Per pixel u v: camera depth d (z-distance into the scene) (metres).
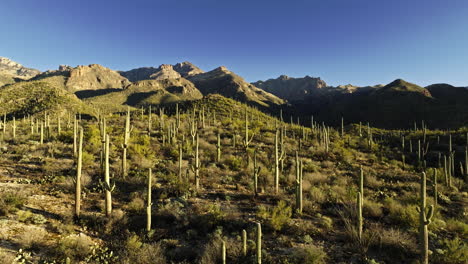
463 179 18.75
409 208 9.73
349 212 10.11
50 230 7.68
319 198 11.85
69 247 6.76
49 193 10.43
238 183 14.62
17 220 7.74
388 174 18.48
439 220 9.61
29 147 18.78
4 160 14.80
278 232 8.68
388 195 13.58
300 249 7.27
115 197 11.12
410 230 8.57
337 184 14.66
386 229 8.81
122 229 8.40
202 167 16.66
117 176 13.34
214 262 6.60
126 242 7.38
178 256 7.14
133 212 9.66
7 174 12.32
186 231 8.63
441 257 7.05
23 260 5.92
